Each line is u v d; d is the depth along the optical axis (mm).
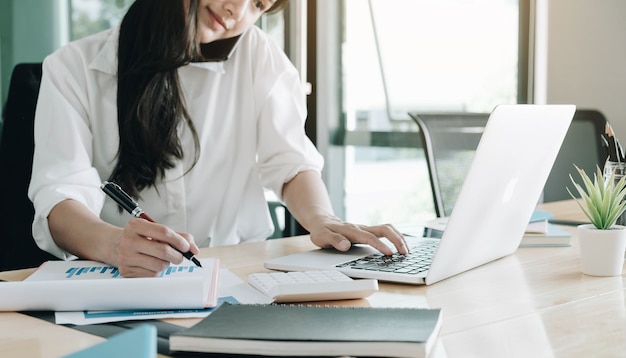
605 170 1332
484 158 998
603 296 976
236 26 1548
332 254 1206
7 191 1621
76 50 1524
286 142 1650
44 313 887
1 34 2350
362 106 3438
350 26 3395
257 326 741
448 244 1024
